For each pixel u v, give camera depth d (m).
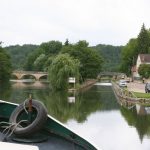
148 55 128.50
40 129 9.35
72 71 66.06
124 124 31.78
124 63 140.62
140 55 128.88
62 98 54.38
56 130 9.59
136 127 30.31
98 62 96.69
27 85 91.25
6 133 9.38
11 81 113.81
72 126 30.42
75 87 68.25
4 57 102.06
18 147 6.27
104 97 58.62
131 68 137.38
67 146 8.79
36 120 9.20
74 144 8.86
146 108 43.31
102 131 28.44
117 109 42.38
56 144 8.91
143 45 137.38
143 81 95.62
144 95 51.62
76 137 8.97
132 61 138.62
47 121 9.73
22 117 10.07
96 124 31.61
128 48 141.12
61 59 66.25
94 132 28.02
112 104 47.78
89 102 50.06
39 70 136.75
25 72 126.44
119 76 148.12
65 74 65.38
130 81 106.94
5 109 10.95
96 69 95.81
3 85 89.00
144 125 31.12
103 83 115.00
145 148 23.14
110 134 27.34
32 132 9.12
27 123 9.76
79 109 41.91
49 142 9.05
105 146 23.66
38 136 9.34
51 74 65.88
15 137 9.27
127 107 44.41
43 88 77.25
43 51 148.38
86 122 32.62
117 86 71.81
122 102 50.25
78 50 92.81
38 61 137.38
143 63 119.50
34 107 9.62
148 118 35.09
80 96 59.34
